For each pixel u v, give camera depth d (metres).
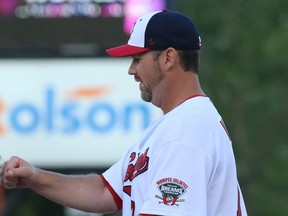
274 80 27.56
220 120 8.21
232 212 8.09
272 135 27.38
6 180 8.92
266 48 27.42
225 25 27.34
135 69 8.41
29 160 20.88
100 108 20.70
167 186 7.88
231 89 27.12
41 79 20.73
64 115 20.81
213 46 27.34
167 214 7.84
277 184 26.88
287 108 27.56
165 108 8.37
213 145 8.01
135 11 20.00
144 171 8.16
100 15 20.12
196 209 7.84
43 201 26.25
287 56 27.44
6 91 20.83
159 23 8.25
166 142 8.00
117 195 9.08
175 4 20.25
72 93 20.77
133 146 8.76
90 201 9.09
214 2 27.34
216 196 8.03
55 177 9.08
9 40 20.33
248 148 26.98
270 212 26.39
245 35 27.42
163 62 8.27
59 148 20.86
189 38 8.27
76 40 20.30
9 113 20.89
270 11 27.58
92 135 20.75
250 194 26.55
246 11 27.62
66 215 26.31
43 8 20.20
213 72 27.09
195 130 8.01
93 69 20.59
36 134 20.89
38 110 20.88
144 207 7.91
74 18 20.20
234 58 27.47
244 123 27.14
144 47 8.27
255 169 27.02
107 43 20.20
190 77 8.31
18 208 24.77
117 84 20.64
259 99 27.28
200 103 8.20
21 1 20.20
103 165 20.73
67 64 20.59
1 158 8.90
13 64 20.59
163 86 8.32
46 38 20.31
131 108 20.64
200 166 7.90
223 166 8.05
